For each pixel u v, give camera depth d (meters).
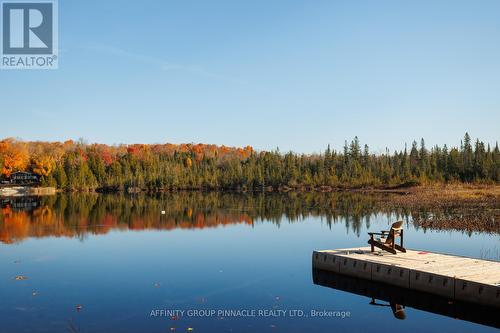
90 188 114.38
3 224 41.00
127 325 14.01
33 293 17.73
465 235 31.67
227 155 169.75
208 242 31.16
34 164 120.00
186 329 13.65
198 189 121.69
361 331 13.62
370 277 18.27
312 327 13.91
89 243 30.66
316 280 20.03
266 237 33.31
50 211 55.28
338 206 60.66
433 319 14.82
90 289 18.38
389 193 87.62
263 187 116.69
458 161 109.75
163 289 18.39
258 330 13.59
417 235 31.89
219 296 17.36
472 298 14.80
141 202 73.94
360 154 130.38
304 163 134.25
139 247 29.05
